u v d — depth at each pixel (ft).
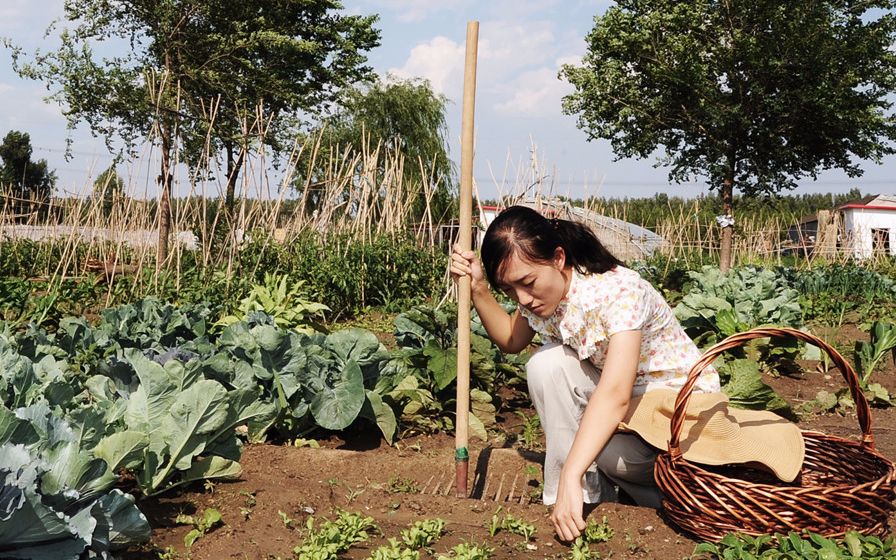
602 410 8.79
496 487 12.05
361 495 10.90
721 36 45.34
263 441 13.24
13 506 6.81
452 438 14.71
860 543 8.39
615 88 47.44
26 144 123.24
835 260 69.51
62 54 42.11
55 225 48.49
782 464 8.93
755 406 14.80
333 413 13.26
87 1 43.68
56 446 7.76
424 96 99.25
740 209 56.75
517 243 8.99
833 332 26.73
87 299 30.99
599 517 9.73
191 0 45.32
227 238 35.24
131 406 10.02
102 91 42.45
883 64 43.52
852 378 9.34
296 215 37.73
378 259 37.65
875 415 17.30
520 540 9.48
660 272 47.52
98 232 43.68
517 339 11.05
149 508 9.78
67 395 10.19
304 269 34.99
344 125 97.50
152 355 14.08
